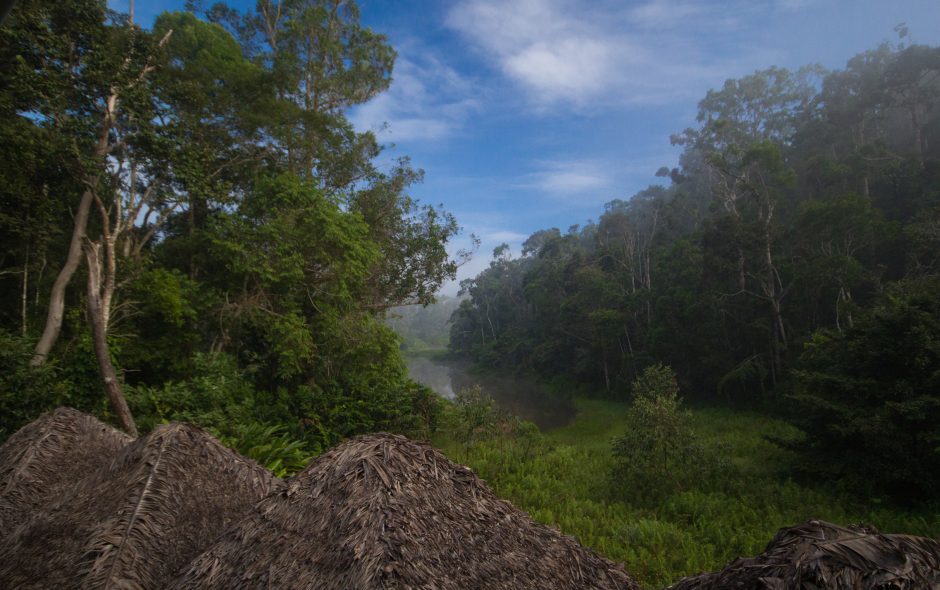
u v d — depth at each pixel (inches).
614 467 444.1
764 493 387.2
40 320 500.1
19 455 161.6
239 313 490.3
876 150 1120.8
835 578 52.7
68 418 178.2
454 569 87.0
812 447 435.8
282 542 95.0
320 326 539.8
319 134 636.1
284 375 498.9
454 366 2484.0
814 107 1647.4
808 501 370.6
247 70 597.9
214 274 542.0
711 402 994.1
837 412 411.5
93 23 409.1
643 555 286.8
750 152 1032.8
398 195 714.2
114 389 280.2
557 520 357.1
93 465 167.3
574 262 1785.2
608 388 1322.6
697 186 2017.7
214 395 379.2
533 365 1787.6
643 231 1868.8
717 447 490.0
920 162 1096.8
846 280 802.8
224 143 572.1
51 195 451.8
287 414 471.2
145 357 452.8
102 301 345.1
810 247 914.1
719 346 997.2
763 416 824.9
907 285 497.7
